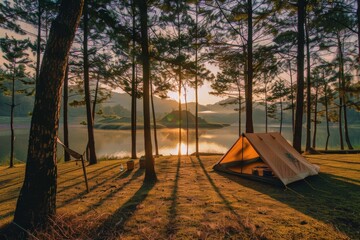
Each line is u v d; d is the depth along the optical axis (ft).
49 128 11.35
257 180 22.34
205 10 32.68
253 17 33.42
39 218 10.97
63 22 11.41
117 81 48.24
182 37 25.88
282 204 15.05
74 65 48.39
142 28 23.88
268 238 10.12
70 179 25.79
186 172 28.35
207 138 130.62
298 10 32.71
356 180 20.92
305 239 10.00
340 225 11.46
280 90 75.36
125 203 15.92
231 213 13.35
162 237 10.55
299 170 21.83
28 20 40.47
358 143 96.37
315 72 65.31
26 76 49.55
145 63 23.97
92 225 11.99
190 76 28.86
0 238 10.46
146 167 23.75
